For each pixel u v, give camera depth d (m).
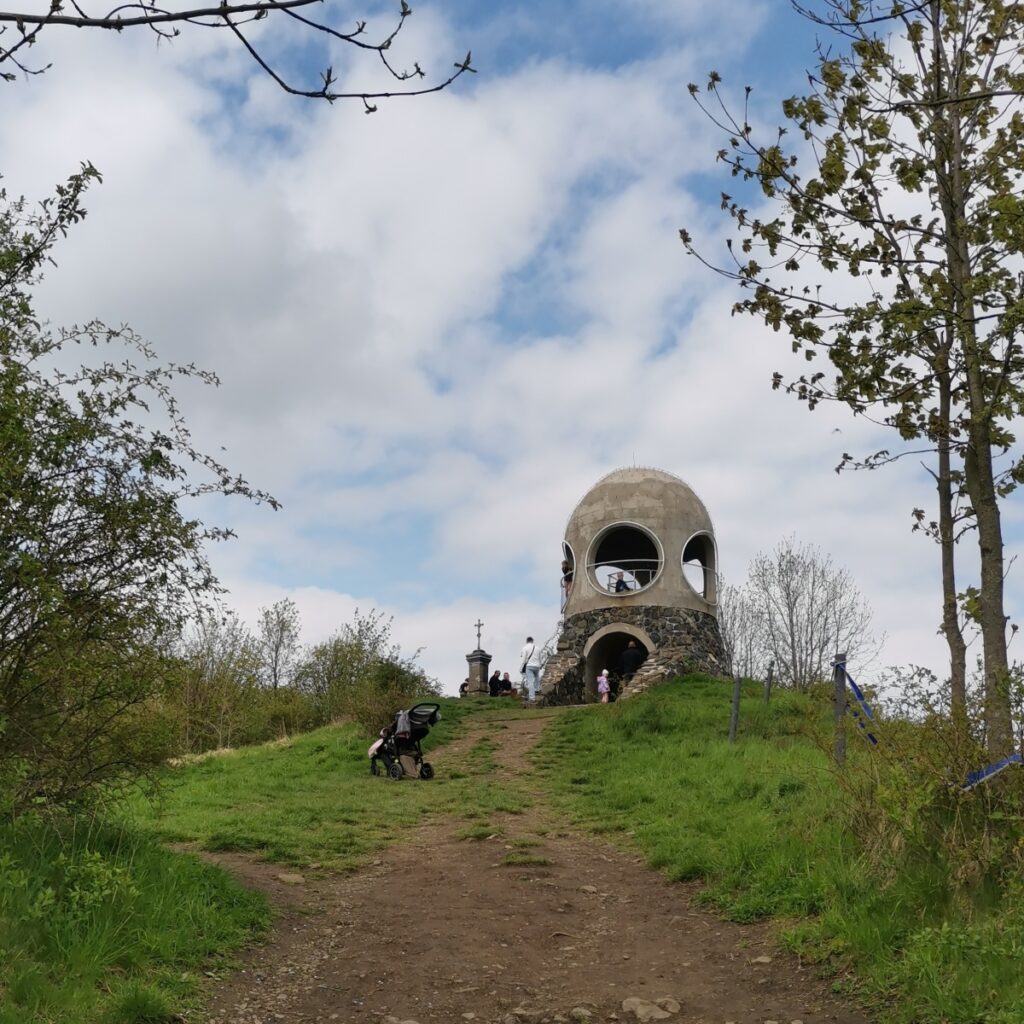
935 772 7.61
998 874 6.99
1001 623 7.79
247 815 12.91
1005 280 7.82
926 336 8.27
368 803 14.38
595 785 15.82
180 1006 6.16
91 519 7.47
